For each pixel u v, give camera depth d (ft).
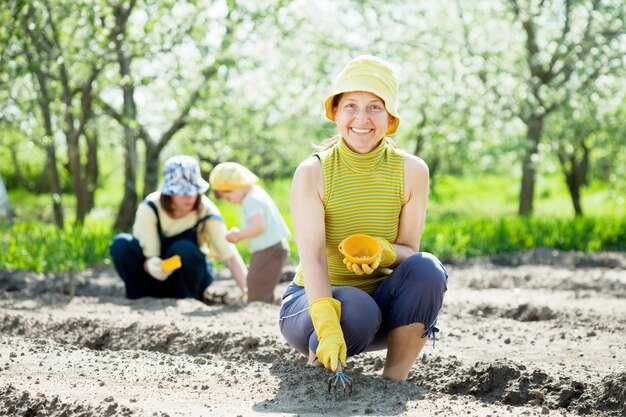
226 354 13.53
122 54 31.17
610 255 31.12
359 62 9.91
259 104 43.32
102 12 29.37
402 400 9.64
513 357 13.19
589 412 9.89
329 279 10.03
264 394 10.05
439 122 46.44
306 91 45.14
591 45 41.14
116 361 11.68
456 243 31.81
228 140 38.42
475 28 45.55
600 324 16.11
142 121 38.24
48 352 12.14
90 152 65.21
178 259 18.24
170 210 18.52
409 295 9.98
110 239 29.14
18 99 35.04
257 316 16.70
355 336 9.76
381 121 9.88
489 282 23.82
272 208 18.99
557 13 43.86
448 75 44.11
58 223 38.45
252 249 18.97
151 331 14.78
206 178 57.98
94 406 8.96
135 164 40.55
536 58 42.34
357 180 10.12
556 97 40.93
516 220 36.17
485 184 92.22
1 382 10.21
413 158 10.34
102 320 15.52
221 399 9.75
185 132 40.19
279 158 54.03
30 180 91.15
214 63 32.83
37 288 21.81
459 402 9.77
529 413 9.37
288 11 34.94
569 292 21.66
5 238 29.58
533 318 17.71
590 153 64.64
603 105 43.96
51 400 9.23
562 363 12.41
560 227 35.14
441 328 15.71
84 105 34.65
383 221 10.32
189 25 31.24
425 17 45.24
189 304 18.34
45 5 28.73
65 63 31.09
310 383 10.43
